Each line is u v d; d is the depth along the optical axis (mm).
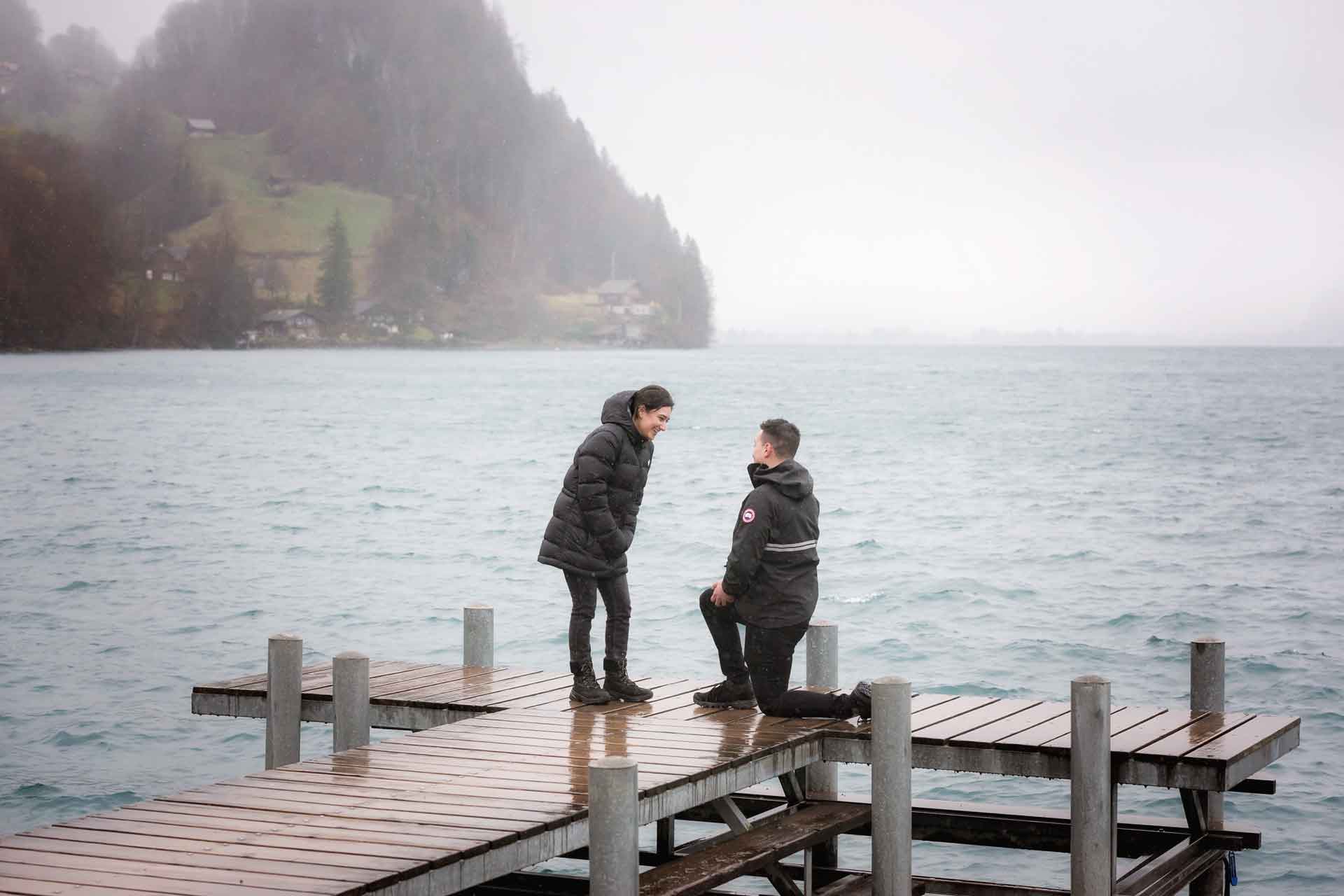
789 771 7141
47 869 4980
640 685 8891
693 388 109875
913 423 64688
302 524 28938
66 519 29625
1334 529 28156
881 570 22906
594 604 8203
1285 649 16797
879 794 6770
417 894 4988
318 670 9289
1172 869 7508
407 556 24484
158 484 37312
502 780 6316
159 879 4844
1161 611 19234
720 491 35156
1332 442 53031
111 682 14875
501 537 26969
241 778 6395
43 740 12672
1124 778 6766
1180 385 118750
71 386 101312
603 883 5344
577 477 7934
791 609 7570
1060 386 116188
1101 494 34781
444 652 16797
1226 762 6582
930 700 8180
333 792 6117
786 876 7277
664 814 6109
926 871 10180
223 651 16625
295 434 57125
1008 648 17000
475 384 113812
